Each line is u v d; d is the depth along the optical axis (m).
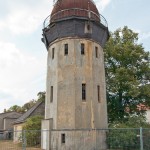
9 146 28.55
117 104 40.16
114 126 33.66
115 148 26.38
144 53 39.81
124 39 41.12
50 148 27.02
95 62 29.33
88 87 27.94
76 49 28.64
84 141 26.27
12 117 62.31
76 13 29.34
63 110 27.27
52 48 30.53
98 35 30.20
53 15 30.61
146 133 21.69
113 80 38.38
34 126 33.12
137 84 37.03
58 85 28.25
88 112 27.27
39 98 50.56
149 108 40.53
